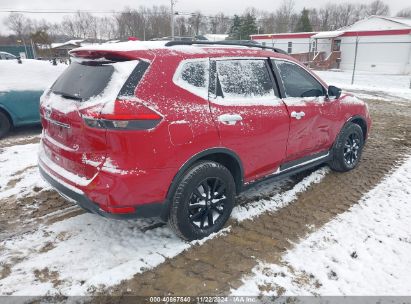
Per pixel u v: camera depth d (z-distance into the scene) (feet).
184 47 10.11
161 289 8.67
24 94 21.63
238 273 9.27
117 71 8.86
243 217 12.01
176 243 10.43
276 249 10.32
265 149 11.64
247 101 11.02
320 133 14.01
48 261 9.57
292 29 219.20
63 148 9.43
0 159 17.35
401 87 59.57
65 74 10.57
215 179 10.36
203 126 9.62
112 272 9.10
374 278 9.16
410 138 22.68
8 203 12.85
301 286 8.86
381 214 12.41
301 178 15.53
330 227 11.55
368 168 16.96
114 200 8.54
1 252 9.95
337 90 13.96
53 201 13.05
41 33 163.43
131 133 8.36
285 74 12.63
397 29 91.40
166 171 9.07
